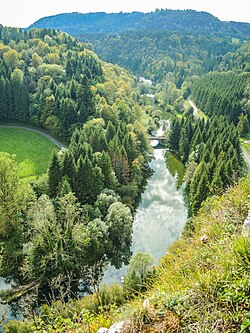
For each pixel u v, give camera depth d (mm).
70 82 95938
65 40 145000
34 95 93438
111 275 37375
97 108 83688
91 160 52094
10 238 37219
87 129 68500
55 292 32156
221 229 9648
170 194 60906
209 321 5926
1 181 37156
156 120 104312
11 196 37906
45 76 99500
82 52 133125
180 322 6180
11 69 104562
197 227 12375
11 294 31469
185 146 77375
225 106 105438
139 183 61344
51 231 34625
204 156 60625
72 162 45562
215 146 62531
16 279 34562
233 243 7457
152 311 6531
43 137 84938
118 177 56219
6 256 35312
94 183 46594
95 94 94625
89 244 36188
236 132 68375
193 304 6395
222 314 5902
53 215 35969
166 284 7758
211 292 6422
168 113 129625
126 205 50000
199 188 45344
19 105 91062
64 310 16328
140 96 134625
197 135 73812
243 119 93188
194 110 129625
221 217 10359
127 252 41500
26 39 138375
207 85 137875
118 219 40688
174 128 84062
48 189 44719
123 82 122062
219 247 8070
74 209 38219
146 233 46844
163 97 146250
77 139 64938
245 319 5508
